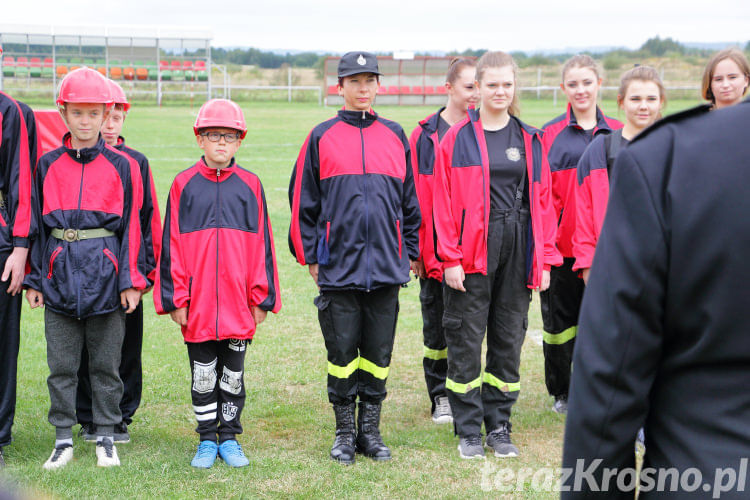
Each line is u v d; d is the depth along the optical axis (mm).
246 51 76375
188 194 4012
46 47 39719
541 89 46531
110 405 3984
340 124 4152
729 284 1407
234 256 3994
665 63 56281
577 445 1533
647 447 1552
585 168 4422
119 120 4316
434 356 4883
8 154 3869
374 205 4047
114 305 3898
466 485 3828
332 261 4105
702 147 1469
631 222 1497
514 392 4363
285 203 12406
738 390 1422
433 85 43250
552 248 4344
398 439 4465
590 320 1529
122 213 3975
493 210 4180
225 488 3699
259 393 5199
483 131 4219
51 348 3896
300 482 3797
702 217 1427
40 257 3932
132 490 3623
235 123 3977
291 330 6684
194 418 4762
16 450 4141
